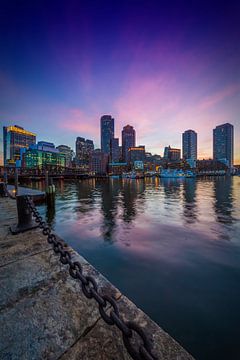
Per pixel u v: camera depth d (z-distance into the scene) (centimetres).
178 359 127
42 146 18350
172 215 1377
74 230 1030
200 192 3152
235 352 312
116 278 547
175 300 447
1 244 336
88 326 157
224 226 1078
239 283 514
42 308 177
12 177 6900
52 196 1920
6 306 180
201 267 605
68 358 129
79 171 13450
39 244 336
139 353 100
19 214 423
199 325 369
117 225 1123
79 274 152
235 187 4222
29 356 131
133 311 172
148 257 682
